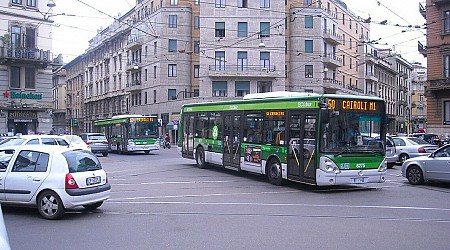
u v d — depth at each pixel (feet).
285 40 185.98
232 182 55.36
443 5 126.00
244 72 168.55
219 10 169.78
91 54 277.03
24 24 133.49
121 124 118.83
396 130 297.74
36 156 33.22
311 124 47.32
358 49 238.27
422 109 360.48
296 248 23.89
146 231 28.07
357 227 29.35
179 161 90.12
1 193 33.12
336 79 204.64
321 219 32.12
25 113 136.15
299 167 48.57
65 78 341.82
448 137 122.11
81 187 32.30
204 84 170.50
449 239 26.12
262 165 55.21
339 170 45.44
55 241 25.58
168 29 189.67
